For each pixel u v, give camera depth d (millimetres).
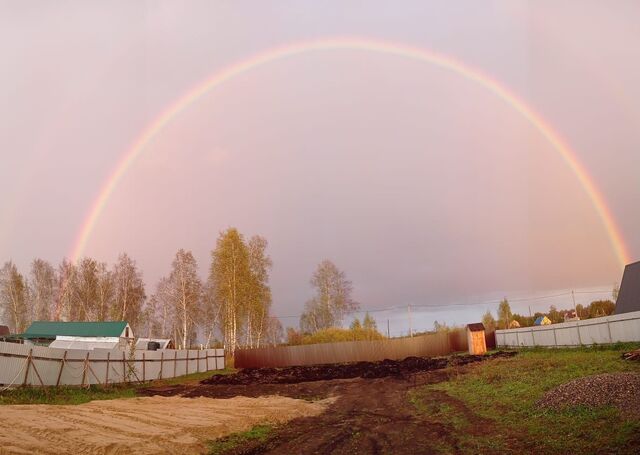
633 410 9922
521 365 23094
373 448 10961
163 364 34656
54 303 65750
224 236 56125
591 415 10609
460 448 10172
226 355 54062
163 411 15734
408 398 19812
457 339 56469
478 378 21734
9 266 62094
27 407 14906
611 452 8062
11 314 61062
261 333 67938
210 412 15805
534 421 11539
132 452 9766
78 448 9766
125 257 63219
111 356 27109
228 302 54344
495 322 88500
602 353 23719
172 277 59125
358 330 58812
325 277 70250
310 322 80375
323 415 16766
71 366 23234
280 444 11734
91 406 16578
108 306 62438
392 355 52812
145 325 74312
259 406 18000
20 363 20016
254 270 60750
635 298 33875
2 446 9352
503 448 9688
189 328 67562
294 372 38312
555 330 36469
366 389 24953
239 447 11305
